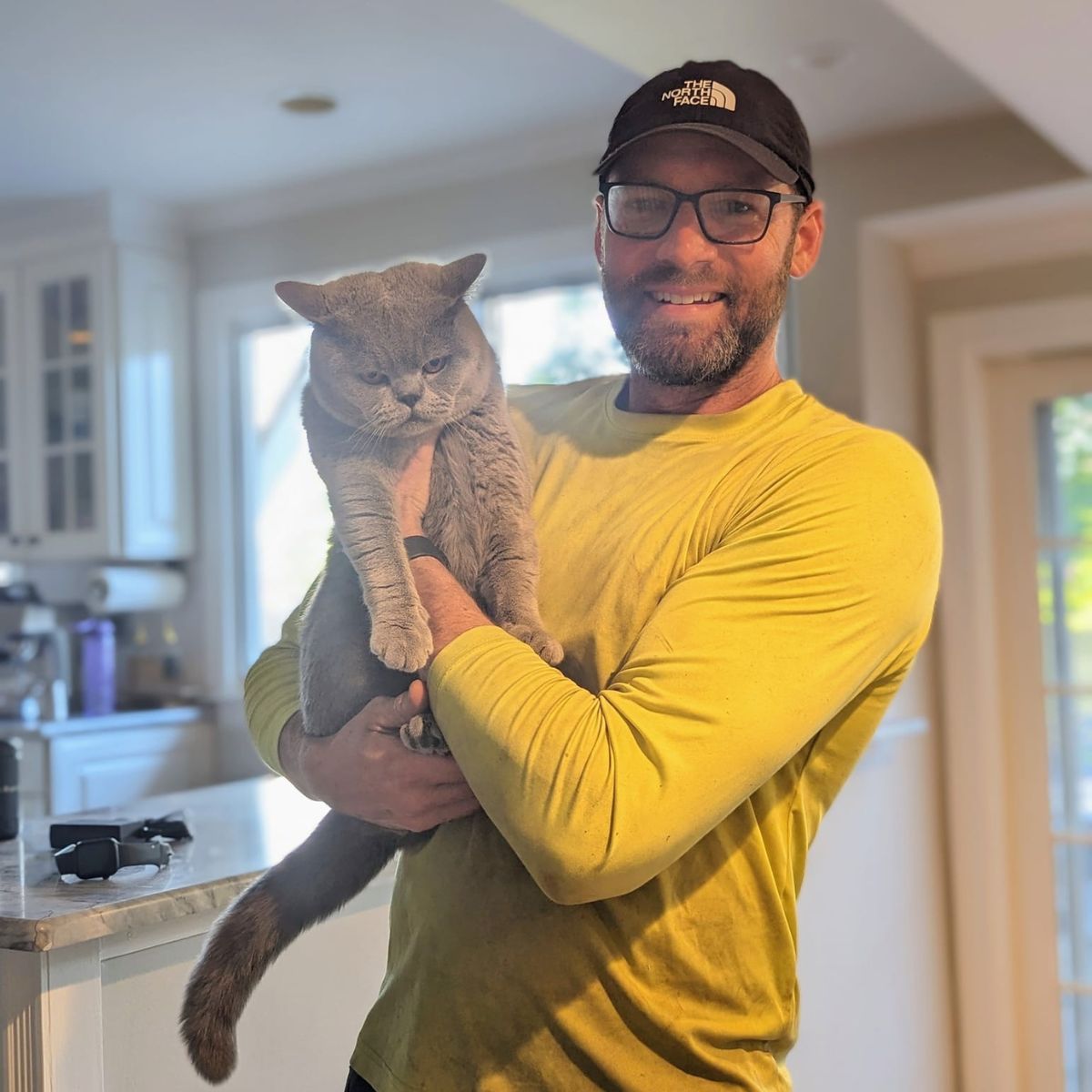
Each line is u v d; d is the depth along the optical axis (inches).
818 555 37.0
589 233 125.9
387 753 39.3
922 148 110.9
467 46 102.8
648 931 38.5
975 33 72.6
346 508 42.6
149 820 68.0
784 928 40.6
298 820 74.0
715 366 42.6
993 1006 118.6
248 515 153.3
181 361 151.5
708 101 42.3
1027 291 117.4
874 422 113.1
